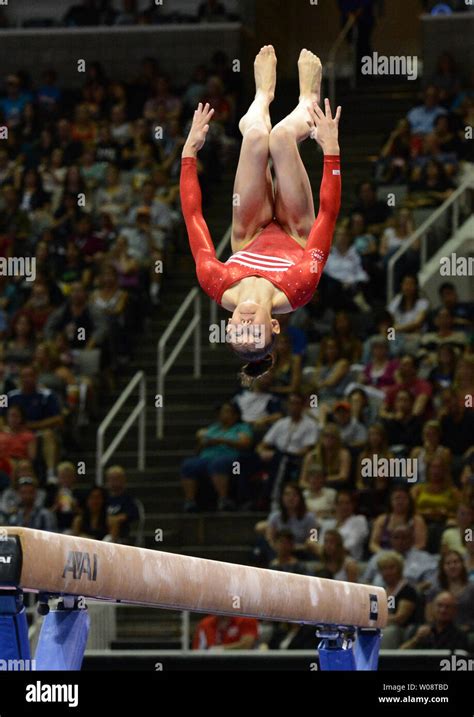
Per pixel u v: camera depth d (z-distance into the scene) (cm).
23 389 2186
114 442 2178
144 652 1633
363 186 2455
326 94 3014
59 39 3172
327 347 2159
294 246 1041
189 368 2395
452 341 2147
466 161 2567
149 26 3117
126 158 2755
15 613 790
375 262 2341
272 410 2109
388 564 1719
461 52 2922
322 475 1923
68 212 2609
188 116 2844
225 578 949
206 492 2053
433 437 1920
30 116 2952
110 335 2370
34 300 2419
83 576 796
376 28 3247
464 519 1778
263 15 3241
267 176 1067
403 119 2772
